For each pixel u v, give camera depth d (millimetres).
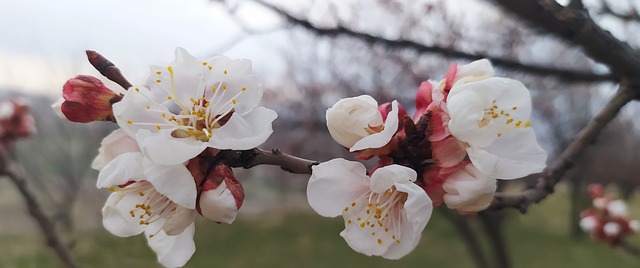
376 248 81
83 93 79
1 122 219
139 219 81
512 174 77
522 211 111
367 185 81
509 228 837
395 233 81
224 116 79
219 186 75
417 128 82
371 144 76
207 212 75
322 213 80
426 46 199
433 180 80
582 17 108
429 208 73
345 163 81
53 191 860
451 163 79
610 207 245
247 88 79
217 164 77
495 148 81
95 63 81
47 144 829
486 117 80
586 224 251
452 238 776
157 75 79
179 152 71
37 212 180
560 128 617
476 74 84
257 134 76
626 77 119
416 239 75
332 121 81
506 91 80
